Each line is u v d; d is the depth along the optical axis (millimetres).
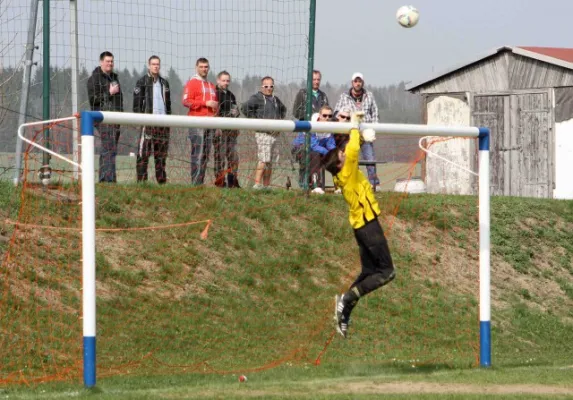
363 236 29328
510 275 50781
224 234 43625
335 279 43312
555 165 75812
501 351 41406
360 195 29344
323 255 44562
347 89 55406
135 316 36812
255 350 36188
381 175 50750
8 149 44250
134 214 42281
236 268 42156
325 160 29750
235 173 44750
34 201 40469
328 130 30234
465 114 79625
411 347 39875
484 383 28188
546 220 57250
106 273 38625
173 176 43469
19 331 33188
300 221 46000
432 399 24812
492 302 47656
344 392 26297
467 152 77250
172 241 42000
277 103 47562
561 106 75375
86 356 27234
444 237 51062
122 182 42594
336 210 47375
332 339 38875
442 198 54750
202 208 44156
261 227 44844
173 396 25250
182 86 45906
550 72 75750
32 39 44406
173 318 37438
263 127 29578
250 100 46844
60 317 34781
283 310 40500
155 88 44062
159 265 40438
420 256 48688
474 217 53812
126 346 34344
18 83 44500
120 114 27672
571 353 43062
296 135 45219
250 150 44469
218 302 39562
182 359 33781
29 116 42969
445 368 32688
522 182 77188
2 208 39781
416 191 56375
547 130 76000
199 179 43844
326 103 51125
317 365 33625
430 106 81438
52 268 37438
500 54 77812
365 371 31531
